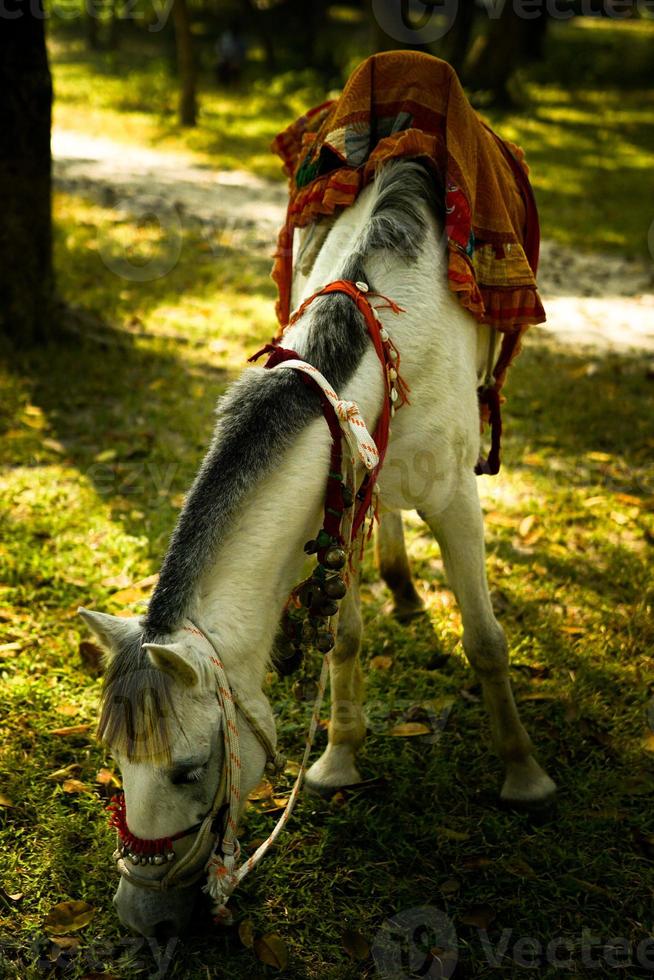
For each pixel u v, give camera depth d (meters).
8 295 5.74
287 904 2.44
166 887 1.92
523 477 4.61
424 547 4.11
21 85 5.39
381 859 2.59
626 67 22.09
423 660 3.39
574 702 3.18
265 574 1.91
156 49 23.59
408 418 2.35
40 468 4.54
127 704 1.72
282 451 1.92
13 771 2.83
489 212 2.59
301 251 2.75
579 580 3.86
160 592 1.82
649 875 2.53
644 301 7.48
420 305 2.36
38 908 2.41
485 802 2.80
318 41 23.48
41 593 3.62
